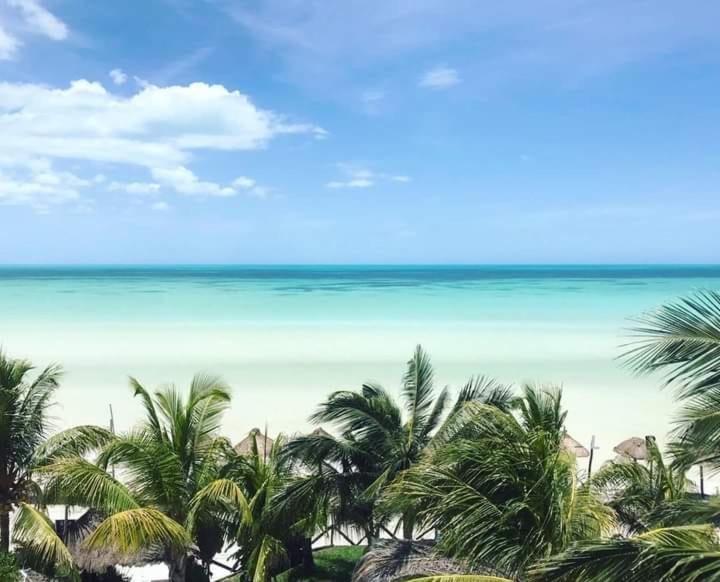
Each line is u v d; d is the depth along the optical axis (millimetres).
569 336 49500
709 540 6336
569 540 7465
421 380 14070
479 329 53500
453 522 7742
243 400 30484
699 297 7785
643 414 28469
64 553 10562
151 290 94250
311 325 56031
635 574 5957
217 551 12648
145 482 11344
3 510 11945
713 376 7043
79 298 80000
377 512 10867
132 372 36312
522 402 10680
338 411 12898
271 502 11922
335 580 13719
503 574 7949
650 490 10891
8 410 11992
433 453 9359
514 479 7906
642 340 7457
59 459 11430
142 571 14219
